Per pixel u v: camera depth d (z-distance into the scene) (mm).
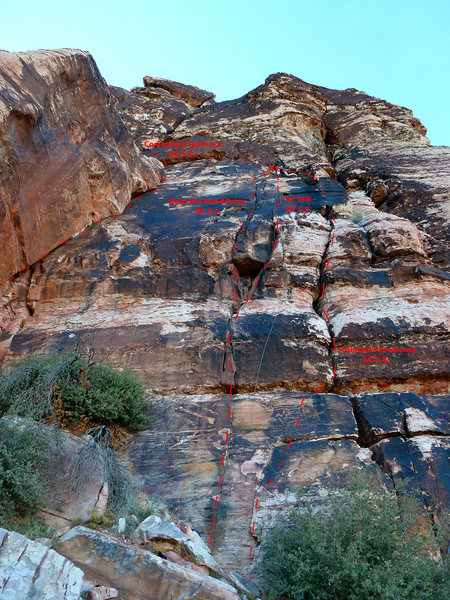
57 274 8961
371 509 4871
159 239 9672
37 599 3791
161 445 6406
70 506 5152
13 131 8172
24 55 8992
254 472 6012
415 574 4371
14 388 6219
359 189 13172
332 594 4488
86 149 10453
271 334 7598
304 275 8680
